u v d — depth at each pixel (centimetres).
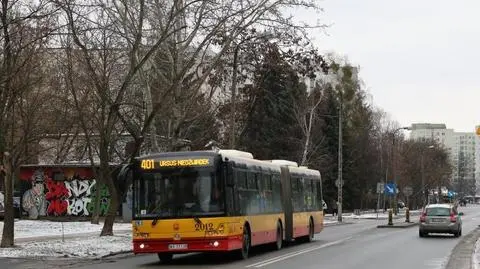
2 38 2014
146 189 1955
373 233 3781
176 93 2933
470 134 19375
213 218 1898
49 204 4747
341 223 5262
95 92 3014
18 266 1872
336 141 7956
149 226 1920
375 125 10406
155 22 2873
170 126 3056
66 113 2948
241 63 3459
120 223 4309
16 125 2625
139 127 3088
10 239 2378
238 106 3838
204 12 2783
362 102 9250
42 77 2361
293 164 2825
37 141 3006
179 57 2895
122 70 3078
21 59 2250
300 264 1878
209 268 1784
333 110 7988
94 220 4103
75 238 2867
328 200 7888
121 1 2917
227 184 1931
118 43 2834
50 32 2162
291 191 2688
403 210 10075
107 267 1862
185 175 1941
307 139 5191
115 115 2895
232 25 2827
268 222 2352
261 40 3136
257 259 2058
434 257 2133
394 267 1802
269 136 6500
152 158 1977
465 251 2394
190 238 1894
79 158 4459
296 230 2705
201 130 3734
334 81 8988
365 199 9594
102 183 4188
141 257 2233
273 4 2803
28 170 4784
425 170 10412
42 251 2272
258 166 2294
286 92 6134
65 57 2834
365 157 8969
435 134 17900
